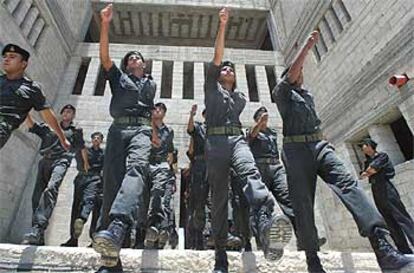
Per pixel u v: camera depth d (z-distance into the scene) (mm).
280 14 17984
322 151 3438
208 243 6090
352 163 10648
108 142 3436
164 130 6074
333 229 11453
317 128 3605
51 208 5230
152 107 3703
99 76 16156
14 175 10930
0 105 3732
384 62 9047
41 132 5707
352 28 10852
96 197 6594
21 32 11359
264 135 5484
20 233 11070
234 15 20203
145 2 19109
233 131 3412
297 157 3457
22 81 3941
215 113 3441
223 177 3242
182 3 19406
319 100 13133
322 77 12953
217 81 3484
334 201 11469
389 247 2838
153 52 16141
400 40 8406
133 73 3744
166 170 5754
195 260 3537
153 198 5488
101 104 14312
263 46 23328
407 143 10422
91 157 6773
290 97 3631
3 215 10359
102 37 3408
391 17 8789
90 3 18531
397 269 2744
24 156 11562
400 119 10039
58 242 11031
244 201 4711
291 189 3436
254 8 19750
